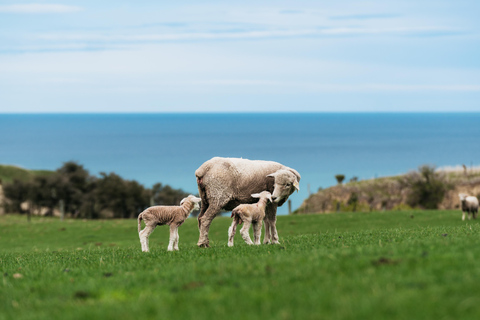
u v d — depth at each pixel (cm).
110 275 1059
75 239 3959
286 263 977
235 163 1658
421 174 5428
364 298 700
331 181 14888
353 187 5678
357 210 5397
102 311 745
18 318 764
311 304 702
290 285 810
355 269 873
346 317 641
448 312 636
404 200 5378
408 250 1025
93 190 7962
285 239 1861
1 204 8156
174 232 1527
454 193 5228
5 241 3981
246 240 1530
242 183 1647
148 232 1522
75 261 1398
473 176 5553
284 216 4584
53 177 8094
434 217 3969
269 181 1672
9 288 988
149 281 946
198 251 1423
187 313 708
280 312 673
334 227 3838
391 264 888
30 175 10625
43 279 1059
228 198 1648
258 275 904
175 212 1528
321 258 998
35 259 1609
